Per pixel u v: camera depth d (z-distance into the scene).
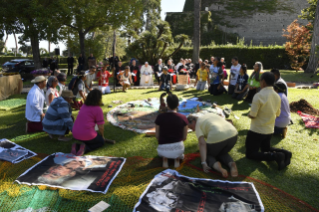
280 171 3.84
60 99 4.95
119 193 3.20
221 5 44.88
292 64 20.84
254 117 3.86
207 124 3.83
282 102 4.97
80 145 4.46
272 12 40.59
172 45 20.41
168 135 3.89
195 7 18.47
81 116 4.45
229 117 6.61
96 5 17.97
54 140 5.12
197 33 18.72
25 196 3.14
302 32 20.31
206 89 11.05
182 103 8.10
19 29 13.07
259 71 7.80
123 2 18.52
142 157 4.33
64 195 3.13
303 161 4.13
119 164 3.99
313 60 17.77
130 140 5.14
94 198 3.10
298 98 8.74
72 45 21.55
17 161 4.12
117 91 11.05
